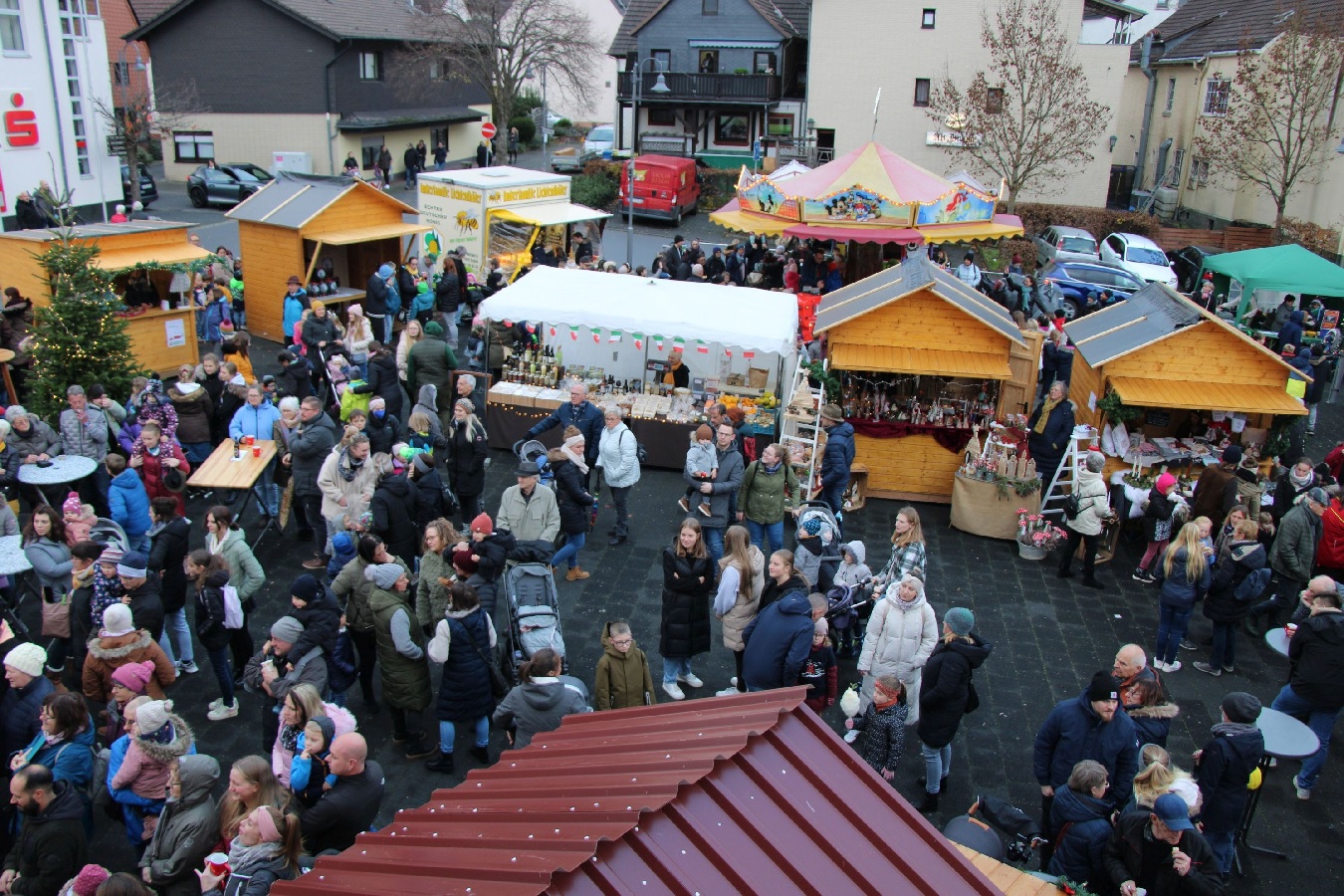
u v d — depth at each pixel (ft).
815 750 11.44
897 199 66.80
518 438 46.32
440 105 138.41
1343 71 83.66
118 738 22.50
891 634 25.35
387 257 67.15
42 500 34.19
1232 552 31.19
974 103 100.42
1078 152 99.14
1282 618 35.27
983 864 18.75
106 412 37.22
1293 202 93.25
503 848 10.06
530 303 43.68
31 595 33.27
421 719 27.58
